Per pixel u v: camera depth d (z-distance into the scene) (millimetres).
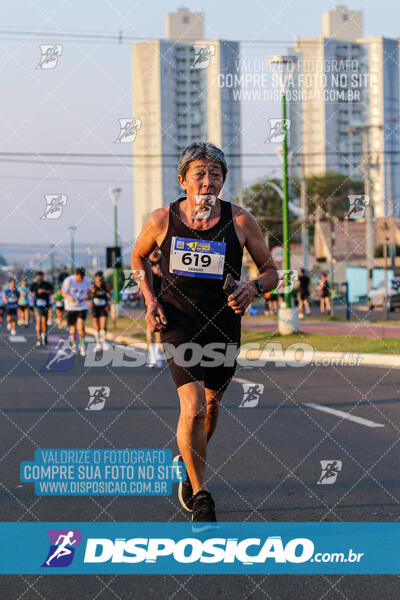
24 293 28453
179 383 4102
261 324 25453
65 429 7211
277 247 19438
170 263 4180
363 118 122562
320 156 119562
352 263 61375
